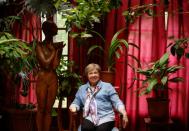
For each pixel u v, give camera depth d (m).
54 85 3.57
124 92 4.42
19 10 4.37
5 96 4.46
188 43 4.32
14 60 3.65
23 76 3.92
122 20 4.39
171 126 4.34
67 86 4.08
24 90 4.14
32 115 4.20
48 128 3.62
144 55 4.41
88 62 4.44
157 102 4.09
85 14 4.05
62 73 4.15
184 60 4.39
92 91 3.57
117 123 4.23
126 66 4.40
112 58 4.18
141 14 4.17
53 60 3.54
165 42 4.40
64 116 4.63
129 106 4.42
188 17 4.37
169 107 4.37
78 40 4.14
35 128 4.26
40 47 3.52
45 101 3.58
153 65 4.17
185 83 4.40
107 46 4.39
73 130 3.50
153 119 4.13
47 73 3.55
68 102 4.39
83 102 3.59
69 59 4.49
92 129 3.48
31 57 3.82
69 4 3.96
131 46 4.40
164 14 4.34
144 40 4.41
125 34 4.40
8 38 3.70
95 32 4.26
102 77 4.05
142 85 4.17
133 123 4.42
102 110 3.53
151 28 4.41
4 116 4.50
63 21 4.65
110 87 3.57
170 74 4.40
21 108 4.26
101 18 4.36
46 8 3.55
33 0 3.54
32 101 4.43
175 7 4.37
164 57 4.05
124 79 4.41
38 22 4.39
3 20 4.04
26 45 3.80
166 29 4.42
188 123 4.43
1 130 4.51
